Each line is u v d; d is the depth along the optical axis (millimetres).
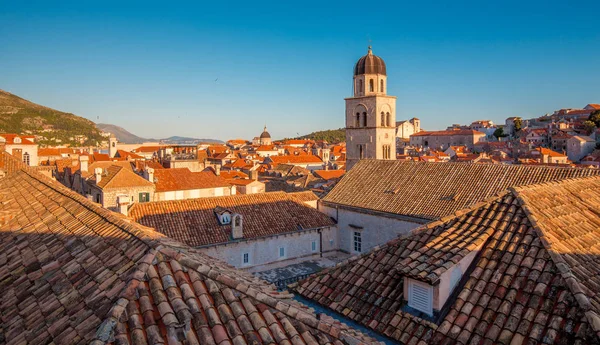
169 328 7820
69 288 9750
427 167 42875
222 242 37094
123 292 8414
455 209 35375
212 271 9633
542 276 12047
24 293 10289
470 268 13469
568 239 13984
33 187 20656
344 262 16656
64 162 87188
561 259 12273
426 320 12531
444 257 13281
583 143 150375
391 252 15992
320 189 75250
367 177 46438
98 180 59375
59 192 17984
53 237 13344
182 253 10562
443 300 12602
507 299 11789
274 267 40625
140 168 76062
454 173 40125
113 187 57156
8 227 15594
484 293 12297
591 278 12250
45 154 134625
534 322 10945
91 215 14125
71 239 12602
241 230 38188
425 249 14273
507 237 13930
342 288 15477
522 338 10688
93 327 7852
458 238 14516
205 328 8047
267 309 9242
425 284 12914
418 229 16297
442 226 15859
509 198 15797
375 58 64688
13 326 8977
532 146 156125
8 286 10984
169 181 66125
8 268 12055
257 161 144625
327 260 43062
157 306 8328
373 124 63781
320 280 16391
